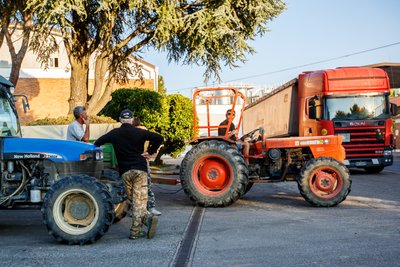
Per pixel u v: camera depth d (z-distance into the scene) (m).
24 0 17.31
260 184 14.94
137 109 21.86
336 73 17.58
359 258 5.70
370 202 10.42
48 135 16.78
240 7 18.59
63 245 6.78
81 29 18.53
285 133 20.27
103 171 8.34
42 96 33.50
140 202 7.12
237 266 5.49
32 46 21.88
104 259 5.95
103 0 15.59
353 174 17.97
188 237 7.14
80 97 19.09
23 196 7.29
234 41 18.73
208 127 11.16
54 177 7.25
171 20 16.75
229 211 9.63
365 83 17.48
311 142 10.64
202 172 10.41
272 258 5.80
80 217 6.82
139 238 7.14
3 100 7.79
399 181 14.98
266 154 10.80
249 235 7.18
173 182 10.74
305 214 9.02
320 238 6.83
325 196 9.86
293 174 10.87
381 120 17.33
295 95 19.44
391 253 5.90
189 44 18.47
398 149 42.06
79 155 7.23
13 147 7.27
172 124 23.47
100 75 19.28
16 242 7.05
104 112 22.86
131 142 7.16
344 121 17.30
